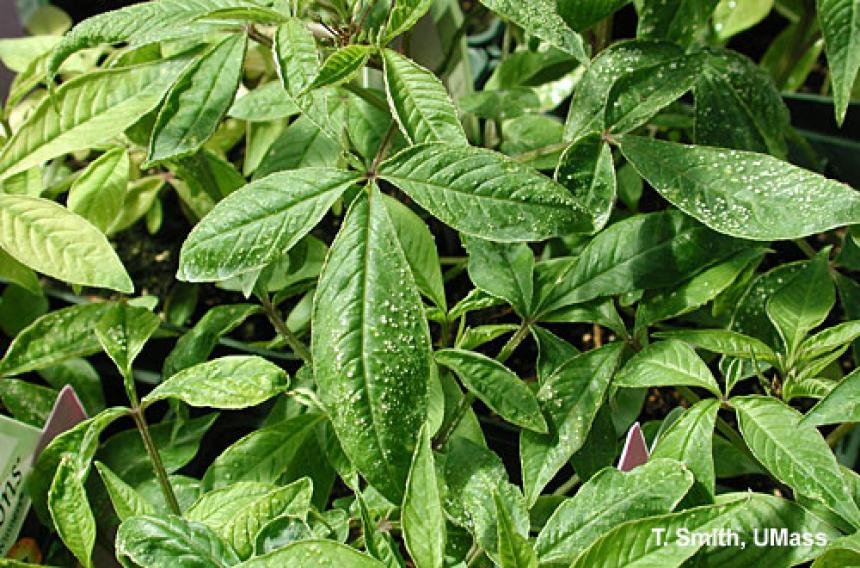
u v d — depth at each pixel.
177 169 0.58
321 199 0.49
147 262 0.68
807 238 0.64
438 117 0.49
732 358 0.53
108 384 0.63
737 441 0.53
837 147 0.65
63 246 0.51
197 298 0.66
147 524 0.46
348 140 0.59
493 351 0.63
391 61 0.50
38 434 0.52
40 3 0.77
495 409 0.51
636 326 0.53
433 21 0.61
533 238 0.48
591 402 0.51
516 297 0.53
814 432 0.48
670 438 0.50
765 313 0.54
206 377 0.51
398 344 0.48
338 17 0.55
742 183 0.50
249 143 0.62
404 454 0.47
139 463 0.56
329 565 0.45
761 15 0.66
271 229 0.48
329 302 0.48
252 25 0.52
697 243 0.53
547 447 0.51
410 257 0.53
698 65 0.53
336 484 0.60
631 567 0.45
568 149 0.52
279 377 0.50
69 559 0.54
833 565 0.47
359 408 0.47
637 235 0.53
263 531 0.46
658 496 0.48
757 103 0.57
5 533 0.52
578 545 0.47
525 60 0.63
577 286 0.53
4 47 0.65
